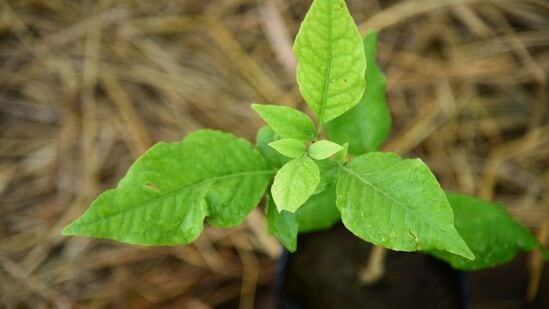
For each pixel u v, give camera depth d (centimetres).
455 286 46
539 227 56
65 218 56
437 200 31
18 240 55
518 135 60
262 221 56
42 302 53
